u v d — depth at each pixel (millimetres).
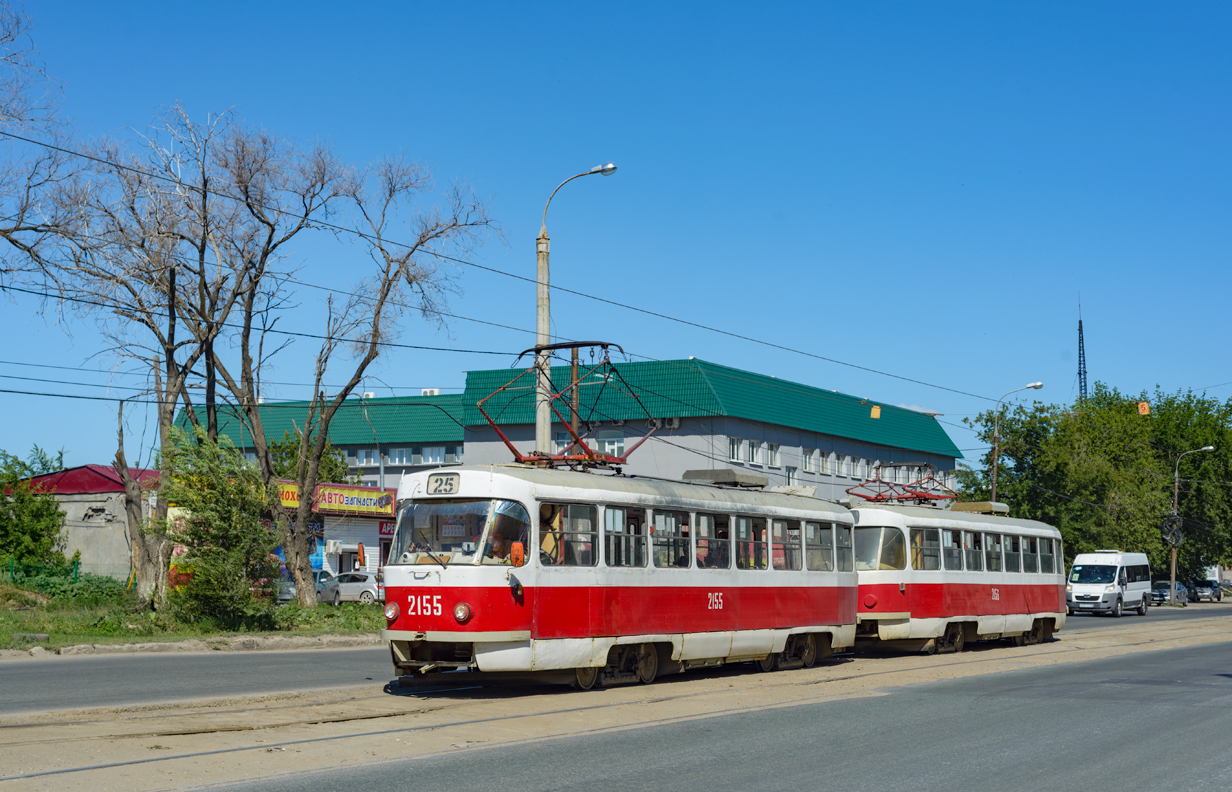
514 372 59312
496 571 14016
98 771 8898
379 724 11781
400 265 29781
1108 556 50094
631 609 15891
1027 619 27828
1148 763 10148
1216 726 12555
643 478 17094
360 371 30281
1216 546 77312
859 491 66688
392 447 69625
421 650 14477
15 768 8898
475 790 8555
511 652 14070
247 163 28219
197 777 8852
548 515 14836
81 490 46406
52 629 23875
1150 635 31500
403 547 14555
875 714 13328
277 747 10219
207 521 25953
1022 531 28359
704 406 55656
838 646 20922
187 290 28875
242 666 18797
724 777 9227
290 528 30734
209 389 29266
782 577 19359
